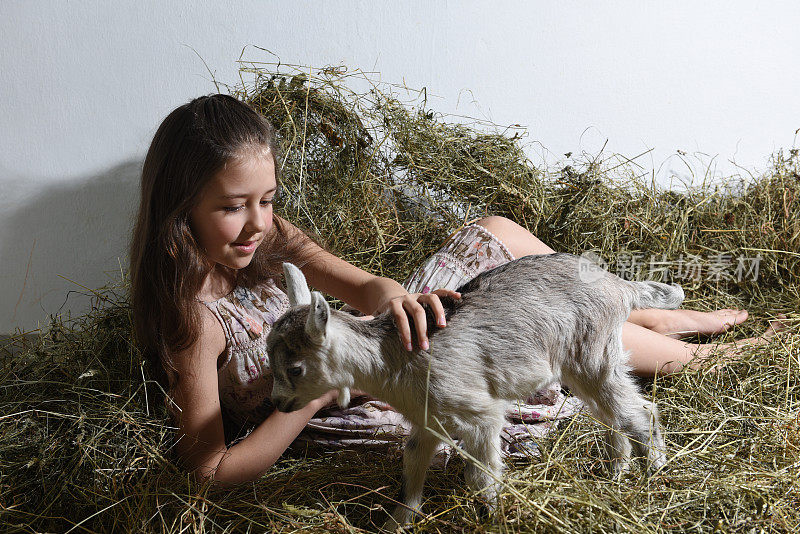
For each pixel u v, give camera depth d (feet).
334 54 12.89
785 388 9.60
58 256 13.32
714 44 13.16
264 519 7.88
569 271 7.95
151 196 7.85
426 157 12.80
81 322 11.44
